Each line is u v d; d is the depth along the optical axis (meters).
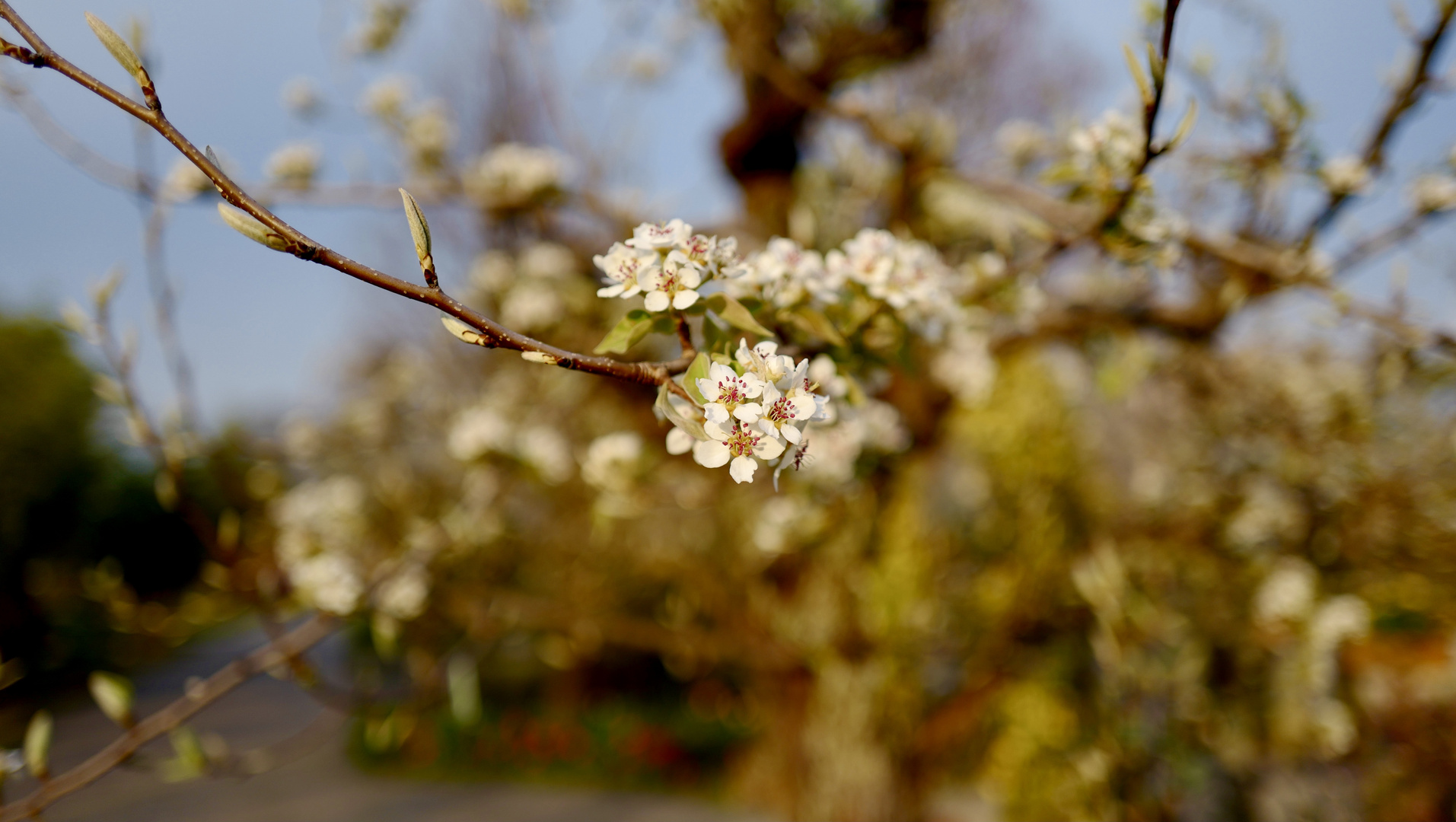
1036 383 4.48
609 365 0.77
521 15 2.81
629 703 8.73
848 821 3.54
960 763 5.62
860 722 3.57
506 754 7.64
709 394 0.76
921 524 3.74
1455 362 2.37
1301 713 3.55
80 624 7.04
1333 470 3.24
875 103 3.10
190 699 1.70
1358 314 1.73
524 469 2.70
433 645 2.76
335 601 2.00
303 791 7.01
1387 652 3.74
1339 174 1.61
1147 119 1.07
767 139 2.90
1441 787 3.26
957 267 2.54
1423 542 3.11
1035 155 2.43
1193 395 3.42
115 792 6.72
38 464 10.20
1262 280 1.96
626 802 6.87
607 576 3.52
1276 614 3.34
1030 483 4.12
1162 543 3.76
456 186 2.72
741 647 3.42
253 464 3.38
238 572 2.02
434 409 4.41
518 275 2.93
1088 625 3.68
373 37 2.69
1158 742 3.55
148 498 12.78
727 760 7.50
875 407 1.80
